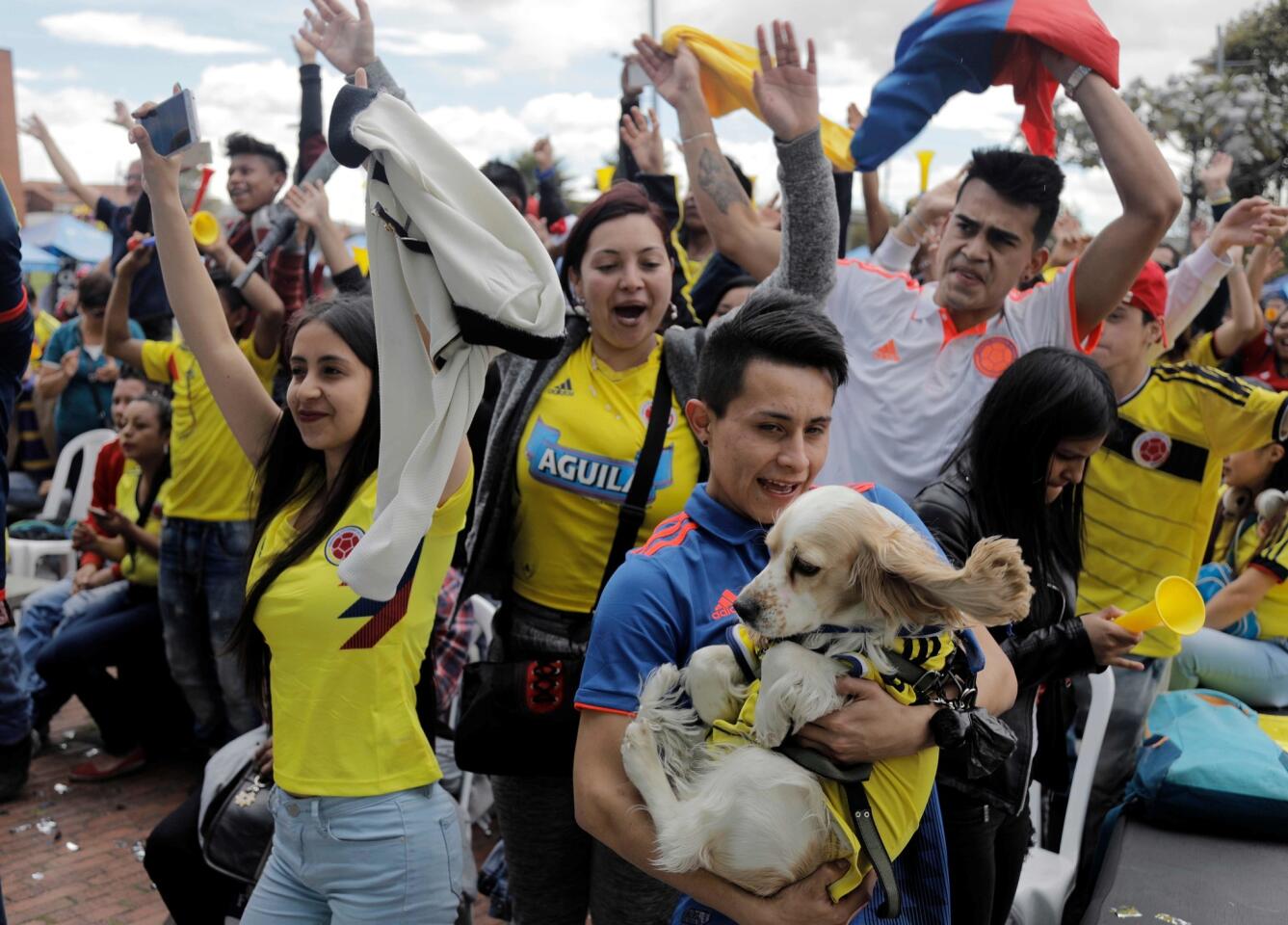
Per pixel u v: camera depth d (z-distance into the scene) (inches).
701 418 81.7
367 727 90.1
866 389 129.7
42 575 270.5
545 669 101.8
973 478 98.3
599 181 248.8
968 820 90.0
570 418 108.4
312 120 215.8
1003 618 60.2
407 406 81.0
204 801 113.8
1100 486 147.2
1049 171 120.9
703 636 73.5
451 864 93.4
